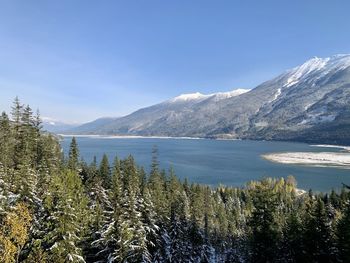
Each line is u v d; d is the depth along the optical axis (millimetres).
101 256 48062
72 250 38000
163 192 80750
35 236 39094
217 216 93875
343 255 45469
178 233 58531
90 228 49656
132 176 81938
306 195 139125
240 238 78562
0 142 73812
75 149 91125
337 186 178375
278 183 157500
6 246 30031
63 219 38219
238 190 146875
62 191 40562
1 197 41125
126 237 43812
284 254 54969
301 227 54688
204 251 65188
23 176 48344
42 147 80375
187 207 67188
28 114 79125
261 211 53500
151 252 54250
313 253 50156
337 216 62875
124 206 47531
